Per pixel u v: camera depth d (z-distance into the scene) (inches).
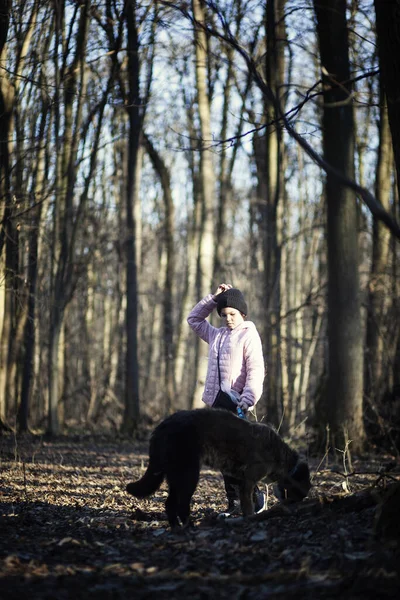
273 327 710.5
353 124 500.7
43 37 524.7
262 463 247.0
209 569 189.0
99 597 166.9
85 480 385.4
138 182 751.7
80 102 623.8
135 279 743.1
